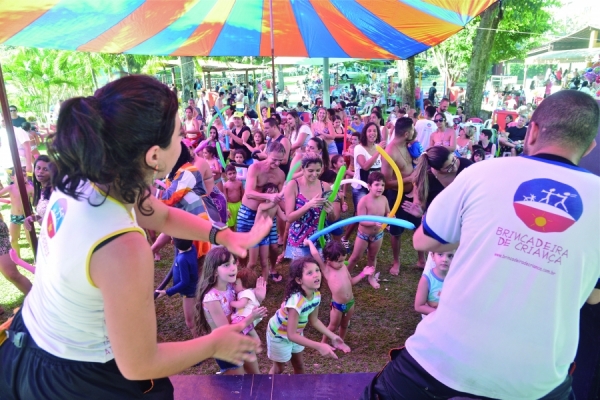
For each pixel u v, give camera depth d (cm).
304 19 734
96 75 2016
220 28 753
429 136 815
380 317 420
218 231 146
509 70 4075
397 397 140
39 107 1833
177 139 106
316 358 358
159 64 1975
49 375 109
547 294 115
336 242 354
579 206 117
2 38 570
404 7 620
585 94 132
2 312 432
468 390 125
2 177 823
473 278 123
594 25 2444
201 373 347
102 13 586
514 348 117
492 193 126
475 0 544
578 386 185
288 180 424
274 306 438
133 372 99
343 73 3931
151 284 101
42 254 110
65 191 100
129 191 100
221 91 2394
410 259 563
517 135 1042
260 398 197
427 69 4541
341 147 948
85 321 105
